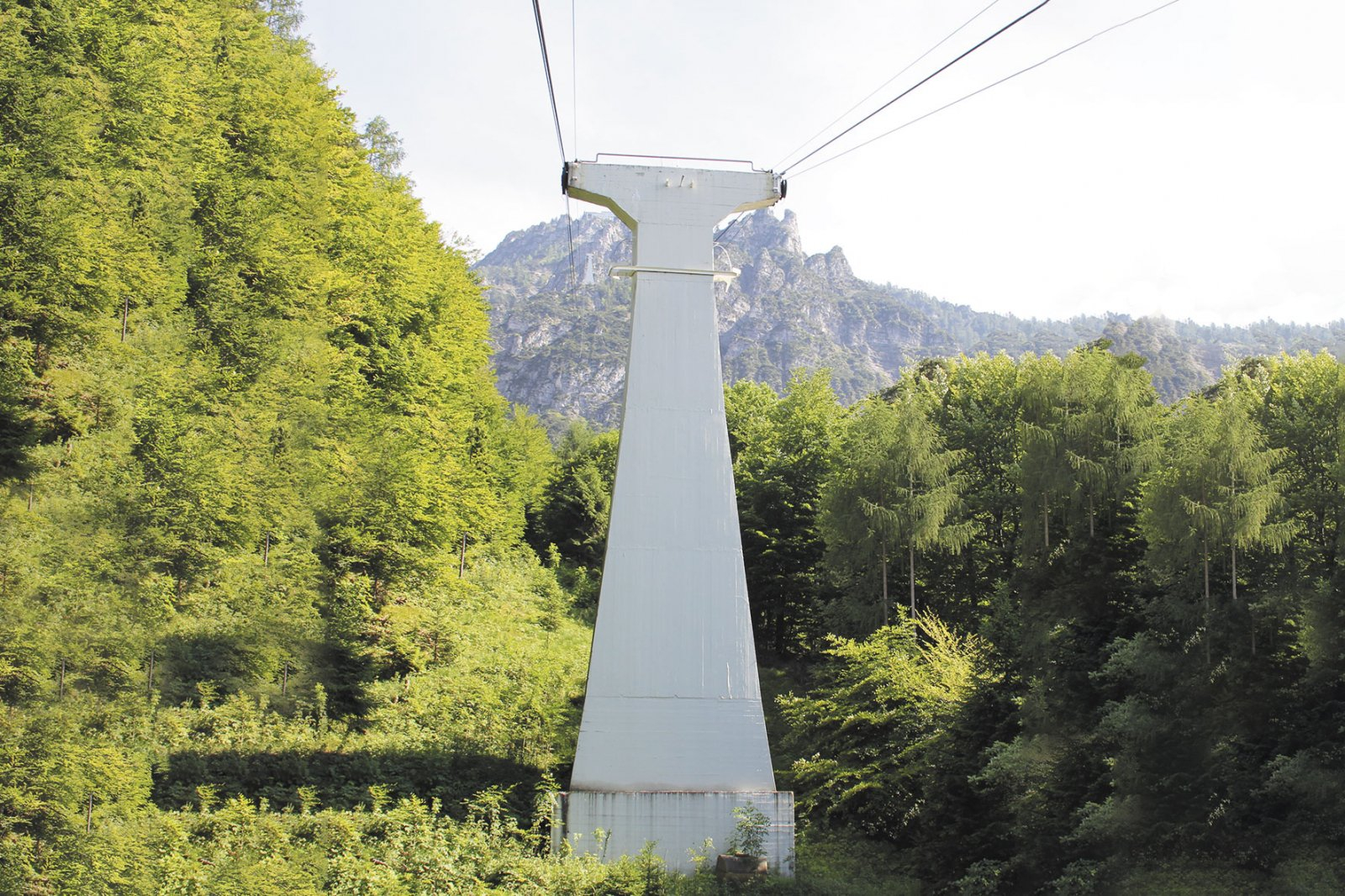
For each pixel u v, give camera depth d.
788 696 45.16
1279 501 32.22
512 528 73.00
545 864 25.44
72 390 28.88
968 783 28.97
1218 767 26.91
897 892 27.72
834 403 69.31
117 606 28.50
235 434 34.03
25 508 27.80
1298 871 24.50
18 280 27.77
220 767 28.53
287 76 46.53
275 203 41.31
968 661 35.62
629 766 27.98
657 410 29.42
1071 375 48.03
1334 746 26.36
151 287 32.12
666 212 30.14
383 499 40.06
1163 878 25.33
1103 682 28.53
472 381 64.50
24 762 22.70
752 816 27.75
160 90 34.22
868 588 51.62
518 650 47.34
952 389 61.50
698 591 28.78
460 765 32.41
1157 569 30.89
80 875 21.33
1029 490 44.53
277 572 35.84
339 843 24.52
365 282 48.09
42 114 29.39
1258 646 29.22
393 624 39.16
